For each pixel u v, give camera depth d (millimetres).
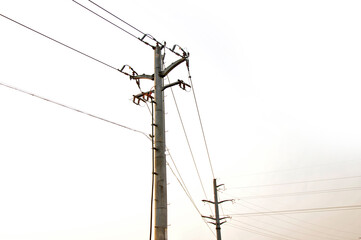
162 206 8047
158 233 7746
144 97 10852
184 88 10008
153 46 10656
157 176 8453
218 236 23141
